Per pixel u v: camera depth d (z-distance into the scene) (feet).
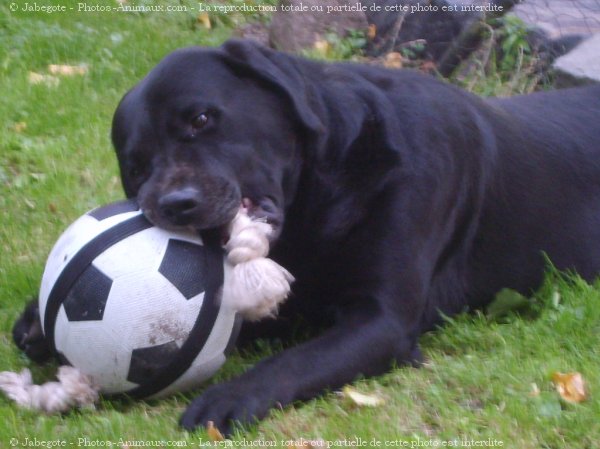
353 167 20.25
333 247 20.17
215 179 17.74
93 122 33.88
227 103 18.51
